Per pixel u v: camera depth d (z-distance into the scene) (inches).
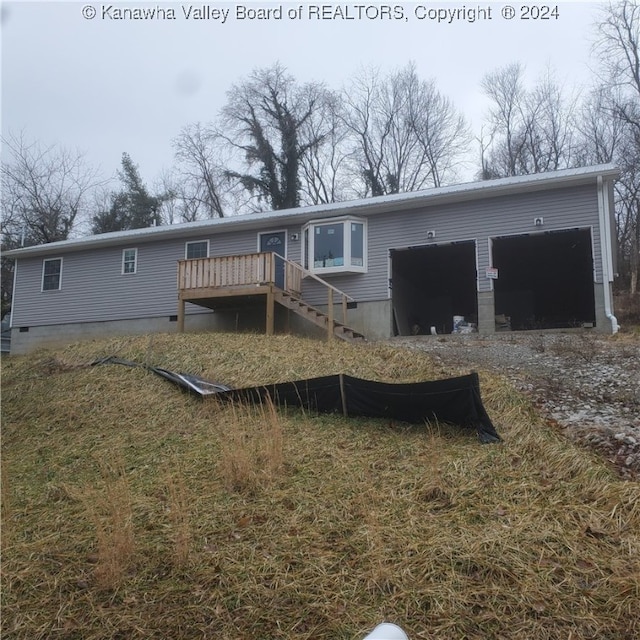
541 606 115.7
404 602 120.2
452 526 148.2
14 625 122.5
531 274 723.4
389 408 237.8
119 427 266.7
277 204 1322.6
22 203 1170.6
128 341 418.6
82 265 673.0
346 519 155.9
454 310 852.0
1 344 822.5
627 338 392.5
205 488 183.0
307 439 220.5
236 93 1380.4
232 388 302.0
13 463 233.0
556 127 1211.9
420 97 1354.6
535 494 162.2
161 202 1384.1
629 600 115.1
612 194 508.4
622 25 1018.1
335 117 1375.5
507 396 245.1
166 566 138.7
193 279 537.6
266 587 128.6
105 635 117.0
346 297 492.4
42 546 154.3
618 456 179.5
